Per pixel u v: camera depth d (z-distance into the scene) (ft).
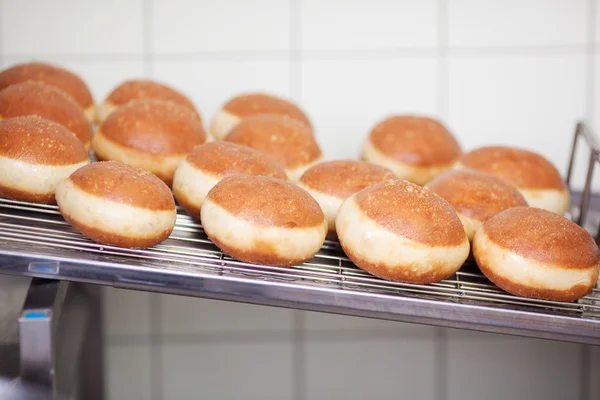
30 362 2.25
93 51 3.70
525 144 3.81
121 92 3.13
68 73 3.09
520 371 3.91
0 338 2.57
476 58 3.76
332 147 3.82
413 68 3.76
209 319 3.86
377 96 3.78
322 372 3.92
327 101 3.78
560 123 3.80
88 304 3.07
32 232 2.39
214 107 3.77
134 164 2.68
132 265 2.27
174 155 2.69
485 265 2.41
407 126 3.10
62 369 2.43
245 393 3.93
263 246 2.32
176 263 2.34
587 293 2.37
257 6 3.71
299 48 3.74
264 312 3.87
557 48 3.75
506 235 2.38
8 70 3.02
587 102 3.78
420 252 2.31
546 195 2.83
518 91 3.78
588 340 2.28
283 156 2.80
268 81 3.76
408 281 2.35
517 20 3.73
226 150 2.60
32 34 3.67
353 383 3.94
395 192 2.39
